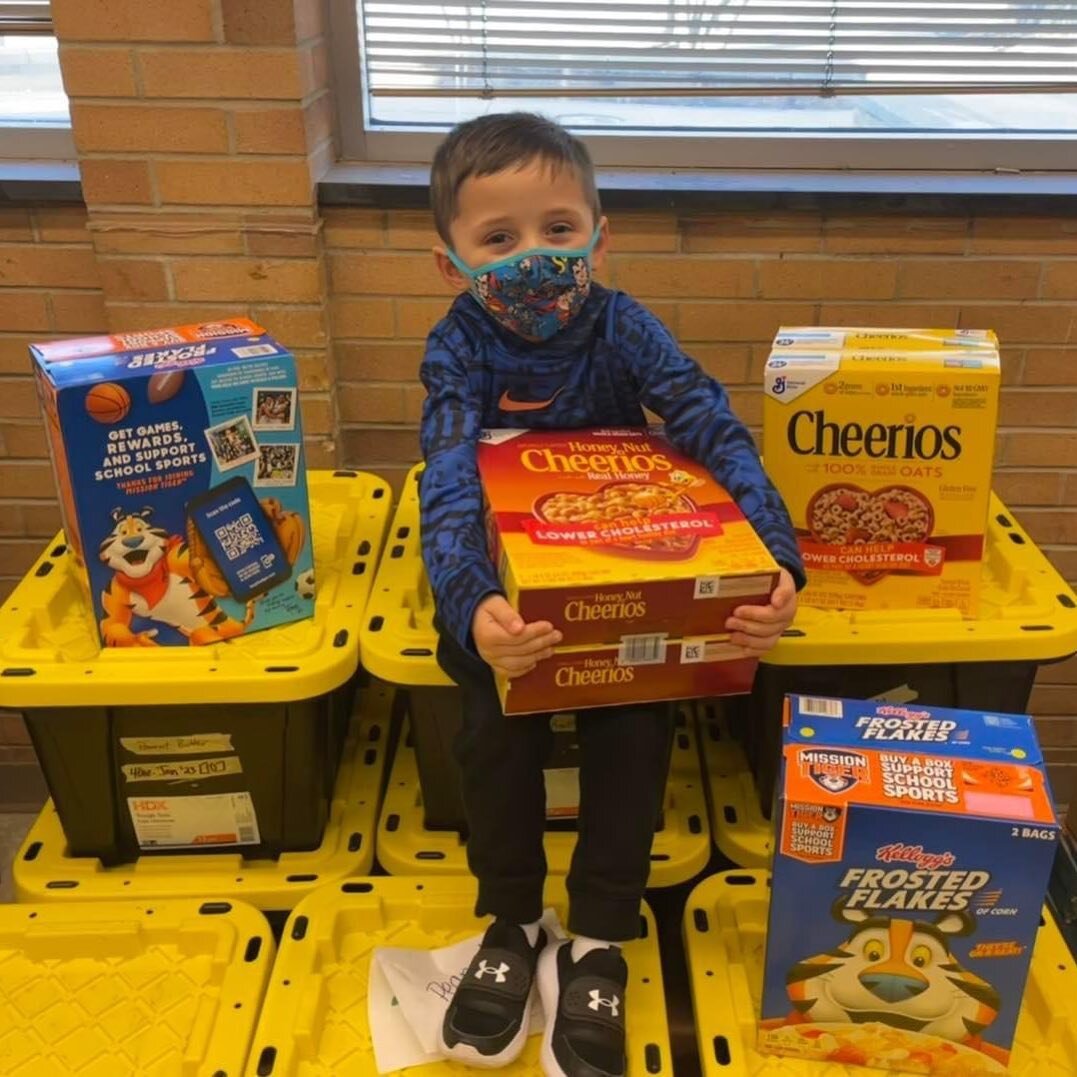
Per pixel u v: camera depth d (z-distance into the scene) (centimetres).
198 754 129
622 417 130
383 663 124
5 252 165
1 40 167
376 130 171
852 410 122
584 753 115
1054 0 164
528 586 97
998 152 169
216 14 146
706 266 164
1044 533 182
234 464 123
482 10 166
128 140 153
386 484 162
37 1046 112
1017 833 96
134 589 124
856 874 100
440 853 135
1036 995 114
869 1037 108
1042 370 170
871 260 164
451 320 128
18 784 199
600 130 172
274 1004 114
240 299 163
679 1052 132
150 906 125
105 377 115
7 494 180
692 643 104
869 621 127
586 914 114
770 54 169
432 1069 110
